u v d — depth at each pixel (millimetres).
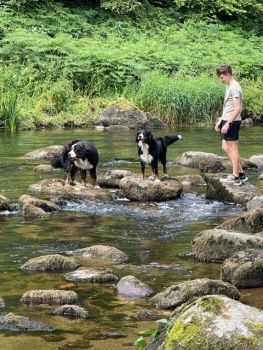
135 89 23516
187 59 26156
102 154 14742
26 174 12133
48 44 24094
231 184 10508
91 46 24984
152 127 21141
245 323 3898
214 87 23156
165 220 8961
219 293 5672
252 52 28953
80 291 5953
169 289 5680
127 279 6066
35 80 22969
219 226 8148
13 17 26359
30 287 6035
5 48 23766
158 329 4289
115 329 5066
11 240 7742
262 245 6988
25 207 9156
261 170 13070
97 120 21328
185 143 16859
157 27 29609
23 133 18922
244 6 33156
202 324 3914
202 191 11148
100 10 29391
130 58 25281
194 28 30219
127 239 7867
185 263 6910
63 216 9133
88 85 23750
